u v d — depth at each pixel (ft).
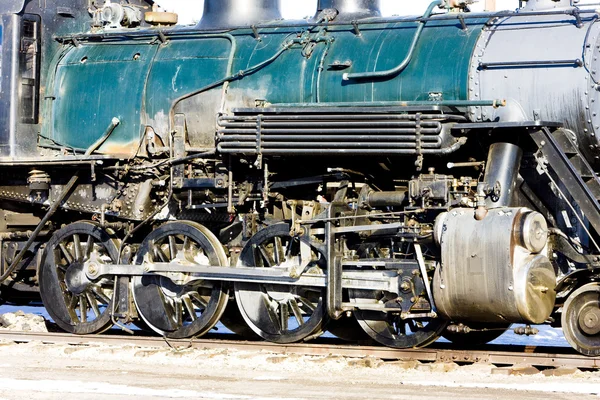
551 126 51.67
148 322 61.82
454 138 53.01
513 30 54.13
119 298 62.85
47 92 66.18
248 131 56.90
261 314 58.90
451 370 50.26
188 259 60.13
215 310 59.82
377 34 57.57
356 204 56.70
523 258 50.03
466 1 57.06
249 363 53.72
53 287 65.21
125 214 62.54
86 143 64.39
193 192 60.39
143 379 48.57
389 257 56.24
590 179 52.42
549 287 50.52
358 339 62.23
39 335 62.75
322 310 56.80
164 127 61.77
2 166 65.67
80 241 66.85
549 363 50.62
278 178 59.57
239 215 61.16
